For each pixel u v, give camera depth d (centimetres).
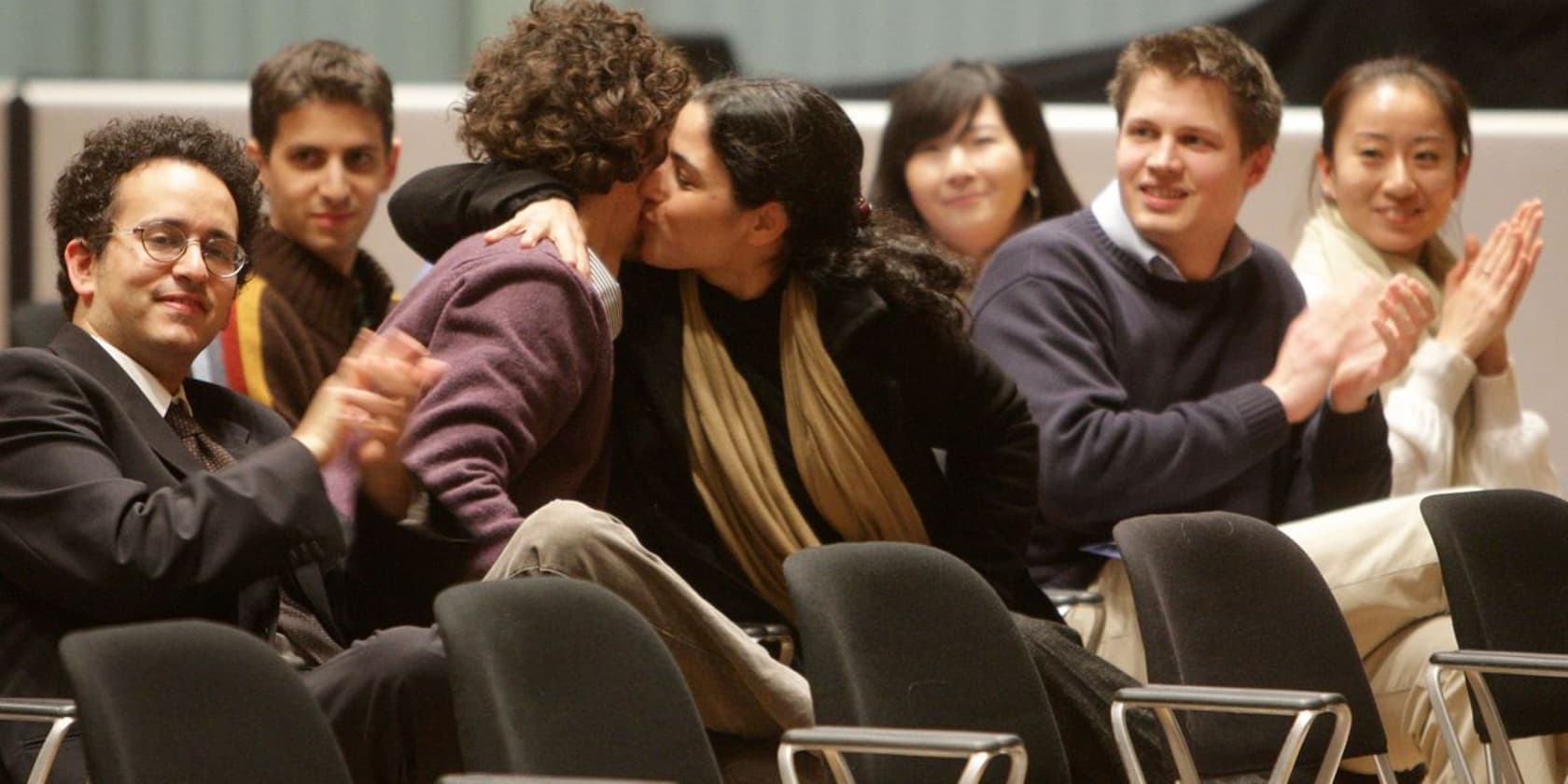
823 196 672
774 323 681
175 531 522
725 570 664
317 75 848
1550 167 1018
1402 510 748
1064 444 775
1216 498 801
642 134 648
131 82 1129
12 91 1040
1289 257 1013
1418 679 741
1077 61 1141
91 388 556
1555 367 1009
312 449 541
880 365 684
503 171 647
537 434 604
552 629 479
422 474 582
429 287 615
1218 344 820
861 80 1148
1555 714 657
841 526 679
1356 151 900
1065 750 630
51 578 526
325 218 846
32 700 500
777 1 1148
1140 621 591
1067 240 813
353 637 600
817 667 530
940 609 557
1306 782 638
